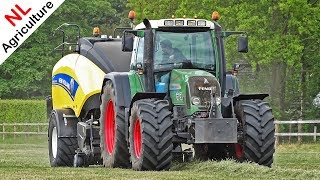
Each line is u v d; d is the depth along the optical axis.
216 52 36.50
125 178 29.08
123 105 36.47
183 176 29.78
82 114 42.78
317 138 80.69
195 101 34.41
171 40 36.41
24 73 126.50
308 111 82.94
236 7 80.75
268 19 79.81
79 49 43.66
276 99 81.75
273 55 78.00
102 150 38.44
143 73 36.19
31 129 105.88
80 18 131.88
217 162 34.31
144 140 33.69
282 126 80.38
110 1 144.38
